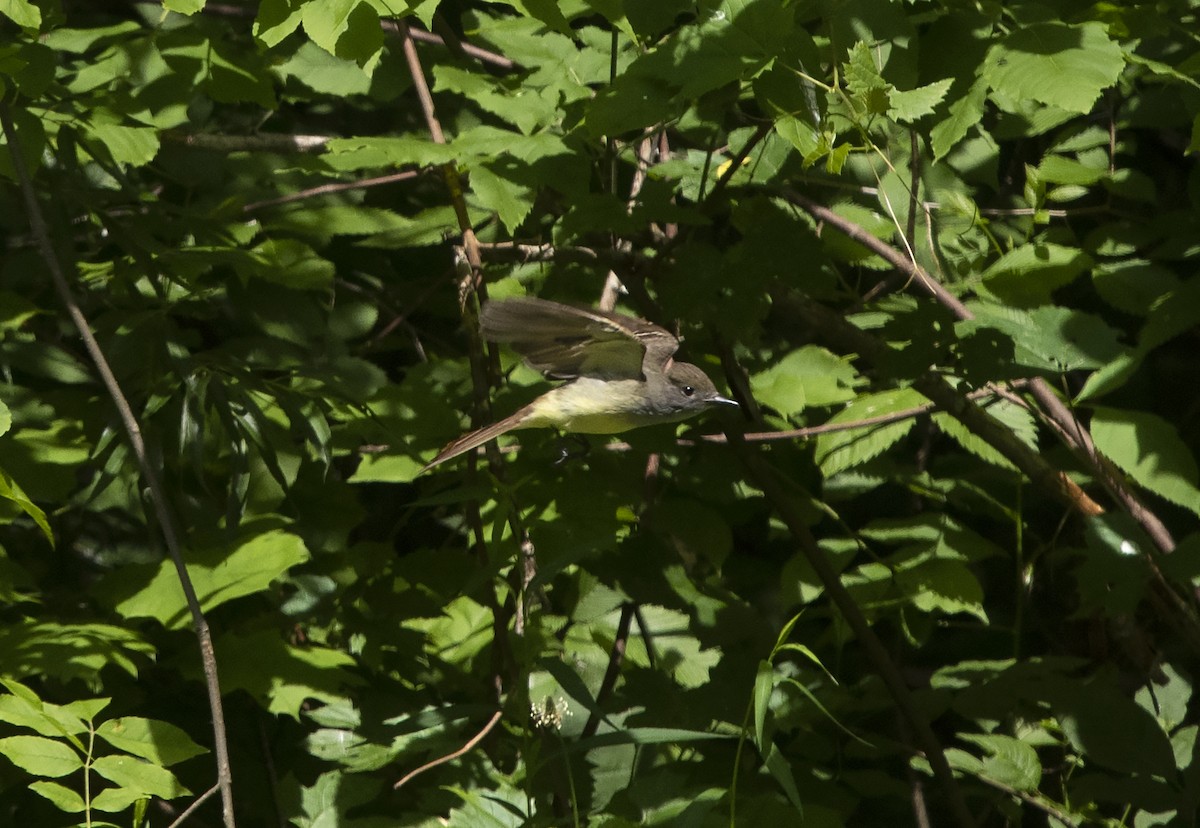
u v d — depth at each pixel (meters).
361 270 10.18
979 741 7.59
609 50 8.36
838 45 6.57
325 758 7.92
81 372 8.24
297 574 8.23
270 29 6.19
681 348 7.77
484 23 9.30
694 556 8.95
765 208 8.09
